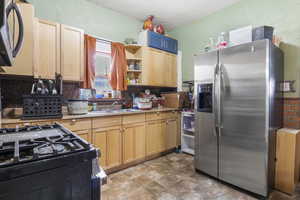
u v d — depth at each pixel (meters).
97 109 2.88
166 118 3.20
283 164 1.96
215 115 2.18
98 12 2.91
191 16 3.30
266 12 2.50
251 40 2.04
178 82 3.80
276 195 1.90
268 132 1.78
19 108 2.16
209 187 2.08
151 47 3.28
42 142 0.83
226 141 2.11
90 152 0.71
